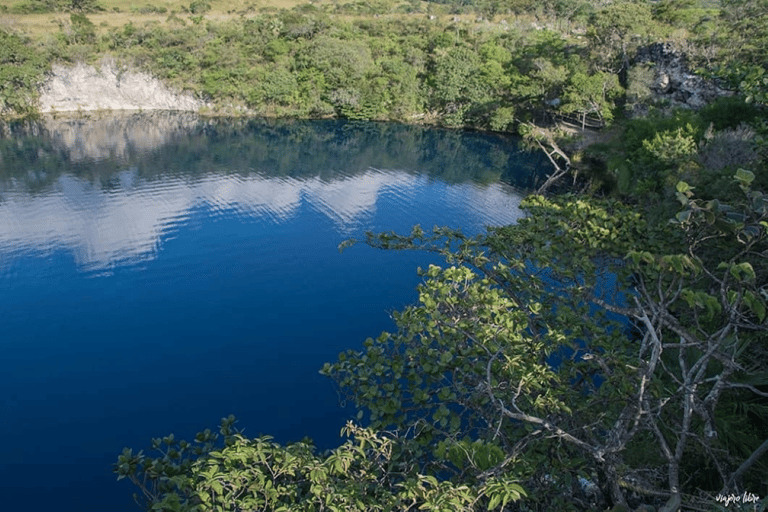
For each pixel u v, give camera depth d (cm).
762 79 2162
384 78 9975
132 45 10450
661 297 844
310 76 10044
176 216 5106
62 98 9900
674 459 873
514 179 6328
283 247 4428
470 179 6356
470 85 9194
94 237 4597
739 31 6109
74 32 10281
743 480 1048
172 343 3111
